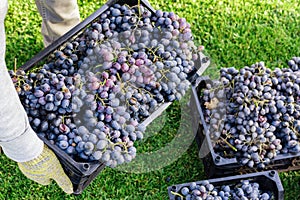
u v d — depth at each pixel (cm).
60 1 189
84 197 197
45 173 153
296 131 188
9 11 231
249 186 179
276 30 238
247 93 187
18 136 129
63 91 162
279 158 187
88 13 235
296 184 204
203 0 241
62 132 161
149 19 182
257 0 243
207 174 198
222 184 183
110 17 182
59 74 168
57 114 164
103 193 198
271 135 185
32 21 231
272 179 181
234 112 188
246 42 234
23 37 227
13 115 122
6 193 197
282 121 187
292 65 199
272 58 232
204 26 236
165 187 202
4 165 200
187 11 238
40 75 168
